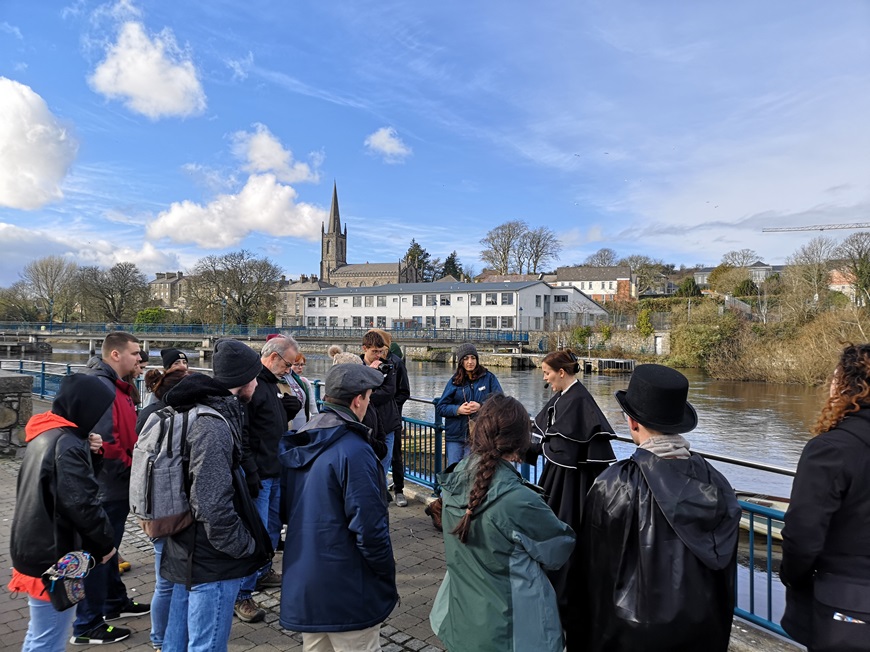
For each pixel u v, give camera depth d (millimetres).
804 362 37406
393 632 3736
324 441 2645
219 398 2854
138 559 5016
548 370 4066
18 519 2730
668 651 2047
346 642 2607
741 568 6594
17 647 3537
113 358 4070
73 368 14883
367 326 74688
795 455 18344
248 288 74625
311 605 2555
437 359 57719
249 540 2730
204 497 2594
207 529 2609
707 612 2049
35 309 83125
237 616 3936
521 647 2207
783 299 47438
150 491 2670
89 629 3604
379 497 2615
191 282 76000
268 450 4168
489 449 2377
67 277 83562
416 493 6480
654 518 2117
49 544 2717
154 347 71188
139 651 3537
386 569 2641
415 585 4398
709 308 47438
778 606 5625
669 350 50062
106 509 3803
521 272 88688
